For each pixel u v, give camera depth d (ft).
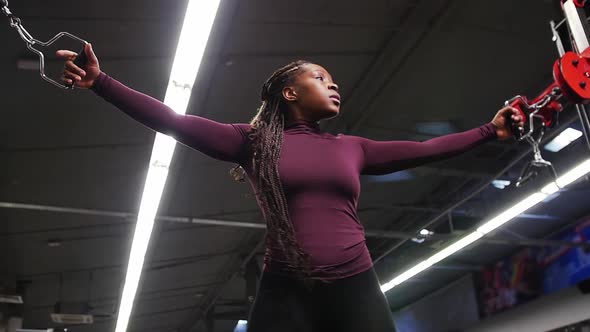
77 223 29.30
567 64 5.54
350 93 21.59
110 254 34.24
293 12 16.93
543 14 17.99
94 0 15.40
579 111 8.77
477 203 32.12
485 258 41.83
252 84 19.94
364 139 4.59
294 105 4.48
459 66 20.47
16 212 27.22
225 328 53.72
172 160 23.39
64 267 35.47
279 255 3.87
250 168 4.28
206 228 32.50
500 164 26.84
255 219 32.09
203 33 14.34
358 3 17.04
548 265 37.29
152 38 17.07
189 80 16.20
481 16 18.06
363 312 3.74
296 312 3.74
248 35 17.57
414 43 18.97
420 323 50.83
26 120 20.25
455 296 46.11
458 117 23.58
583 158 23.02
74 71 3.97
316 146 4.20
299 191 3.96
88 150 22.59
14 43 16.56
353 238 3.93
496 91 22.20
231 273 41.81
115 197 26.76
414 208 31.12
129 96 4.07
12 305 36.52
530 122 5.09
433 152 4.65
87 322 37.09
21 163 23.02
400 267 39.81
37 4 15.25
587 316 33.88
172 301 47.80
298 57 19.02
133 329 55.16
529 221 35.50
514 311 39.73
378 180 28.45
